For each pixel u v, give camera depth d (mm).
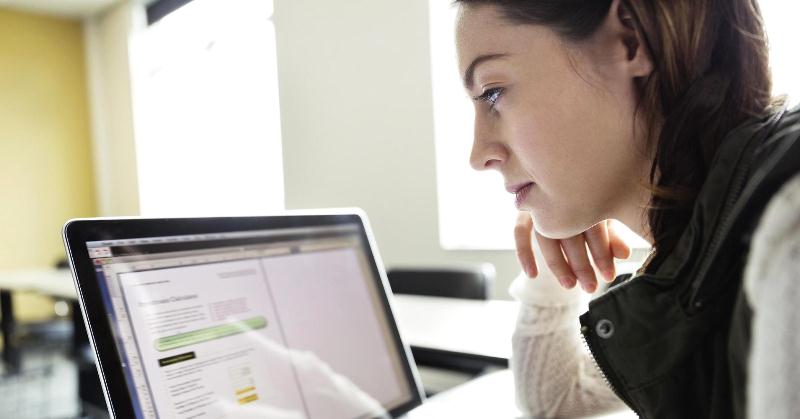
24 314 4863
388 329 784
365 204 3246
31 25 5195
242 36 4285
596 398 894
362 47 3189
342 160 3350
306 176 3572
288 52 3607
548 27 561
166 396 518
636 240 881
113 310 506
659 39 542
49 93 5262
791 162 400
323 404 645
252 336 605
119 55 5172
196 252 588
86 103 5477
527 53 572
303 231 716
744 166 454
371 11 3133
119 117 5242
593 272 819
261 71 4098
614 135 580
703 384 530
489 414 846
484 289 1898
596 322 592
